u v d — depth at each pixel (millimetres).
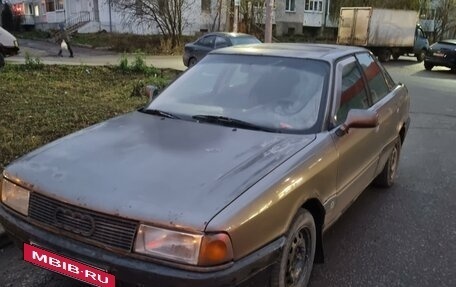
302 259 2961
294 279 2879
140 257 2254
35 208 2568
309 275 3078
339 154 3275
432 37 43969
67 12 40219
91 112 7777
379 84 4730
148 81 11531
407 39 26438
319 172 2963
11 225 2641
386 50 25938
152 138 3061
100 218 2334
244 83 3693
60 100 8781
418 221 4410
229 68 3873
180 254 2197
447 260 3678
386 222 4363
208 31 34875
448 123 9305
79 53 24938
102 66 13930
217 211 2254
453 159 6641
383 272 3455
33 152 2998
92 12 36656
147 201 2311
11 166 2820
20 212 2648
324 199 3109
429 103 11852
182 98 3764
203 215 2225
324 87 3494
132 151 2840
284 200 2578
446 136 8148
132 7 29891
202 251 2170
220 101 3609
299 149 2969
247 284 2348
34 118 6996
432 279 3385
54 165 2713
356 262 3590
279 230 2559
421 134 8266
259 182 2525
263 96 3539
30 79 11172
